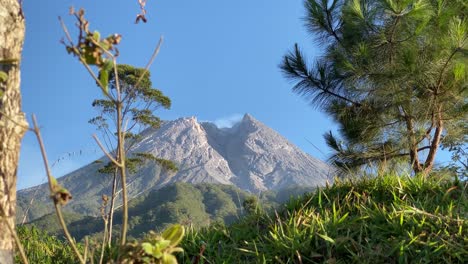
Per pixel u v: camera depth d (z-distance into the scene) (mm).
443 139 13945
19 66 1818
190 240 3736
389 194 4227
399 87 12664
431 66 11789
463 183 4230
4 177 1710
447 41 11516
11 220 1732
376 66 12594
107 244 3424
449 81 12133
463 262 2941
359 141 14531
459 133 13781
